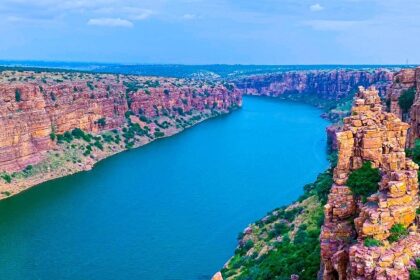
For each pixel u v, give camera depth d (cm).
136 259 10675
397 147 3881
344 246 3756
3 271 10169
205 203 14288
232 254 10725
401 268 3141
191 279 9769
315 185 11350
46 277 9950
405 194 3484
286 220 9581
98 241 11638
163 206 14138
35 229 12481
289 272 5450
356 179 3922
